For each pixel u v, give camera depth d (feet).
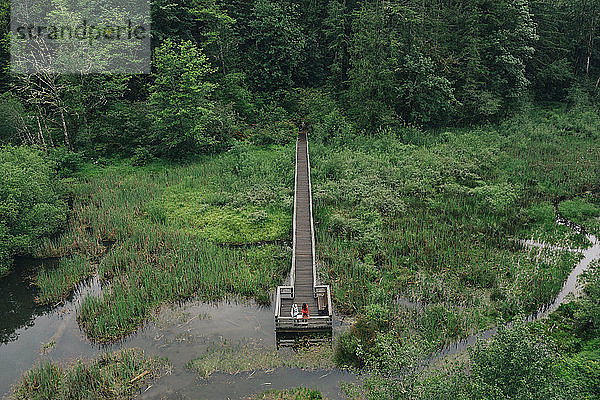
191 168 130.00
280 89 175.94
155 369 59.82
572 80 184.85
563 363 51.57
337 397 54.49
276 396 54.80
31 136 129.59
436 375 48.60
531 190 110.83
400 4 157.48
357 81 153.48
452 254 84.48
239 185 116.06
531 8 180.86
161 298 75.20
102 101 143.95
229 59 168.86
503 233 92.12
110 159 138.51
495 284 75.72
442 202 106.83
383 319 66.03
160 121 133.39
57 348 64.54
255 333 67.05
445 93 155.63
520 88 161.17
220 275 80.12
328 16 188.75
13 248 85.81
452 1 173.06
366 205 103.45
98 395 55.62
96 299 73.77
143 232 94.99
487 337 63.77
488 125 157.79
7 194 85.20
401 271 80.48
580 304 65.62
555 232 92.43
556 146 138.10
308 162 125.59
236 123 154.40
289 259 86.22
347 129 147.74
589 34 184.14
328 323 64.80
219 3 175.73
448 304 71.46
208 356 62.13
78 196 113.60
